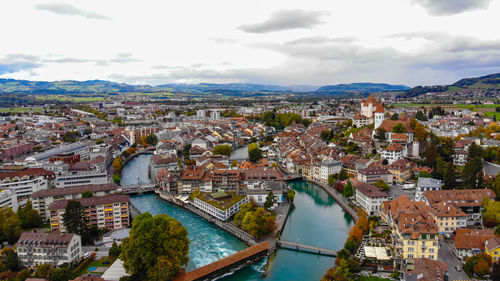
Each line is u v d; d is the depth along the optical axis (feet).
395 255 568.41
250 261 628.69
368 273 534.37
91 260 605.73
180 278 557.74
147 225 554.87
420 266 479.82
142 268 554.46
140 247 536.01
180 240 569.23
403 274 499.51
